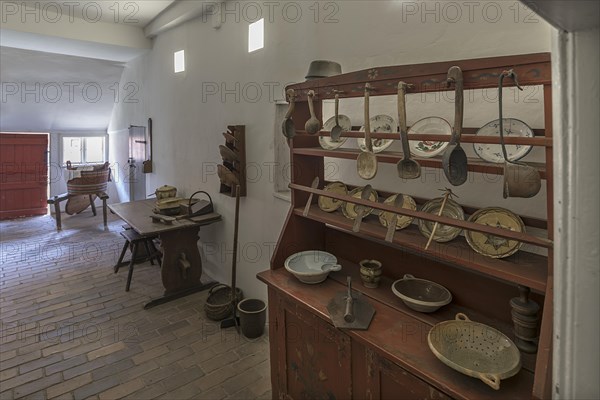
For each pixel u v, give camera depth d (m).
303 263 1.74
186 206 3.07
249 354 2.29
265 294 2.63
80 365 2.17
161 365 2.18
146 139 4.43
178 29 3.48
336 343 1.36
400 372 1.13
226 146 2.69
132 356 2.26
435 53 1.44
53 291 3.16
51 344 2.38
